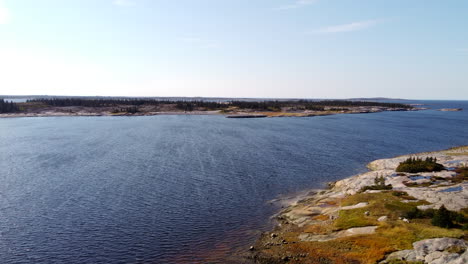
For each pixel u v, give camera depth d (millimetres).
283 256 22281
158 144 77188
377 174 42406
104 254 23781
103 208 33188
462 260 17125
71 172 48281
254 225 29062
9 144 75375
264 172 49531
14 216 30922
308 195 38281
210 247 24734
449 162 47406
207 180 44406
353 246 22125
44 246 24984
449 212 24125
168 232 27531
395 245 21078
